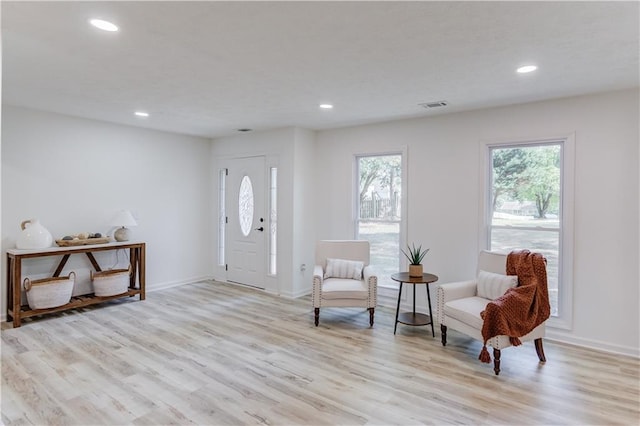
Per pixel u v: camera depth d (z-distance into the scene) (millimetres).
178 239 5820
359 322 4215
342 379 2873
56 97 3713
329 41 2377
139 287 5098
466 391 2697
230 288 5723
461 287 3615
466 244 4211
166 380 2828
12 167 4125
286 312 4574
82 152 4688
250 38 2336
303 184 5332
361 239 5148
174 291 5512
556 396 2637
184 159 5871
